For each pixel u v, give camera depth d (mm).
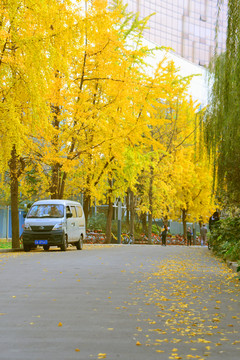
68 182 35094
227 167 17734
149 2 106625
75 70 27531
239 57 12781
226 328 7387
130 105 28578
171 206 55156
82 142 28266
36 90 19281
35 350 5992
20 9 18641
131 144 29172
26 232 26656
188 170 50969
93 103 29172
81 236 30391
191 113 47344
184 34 114750
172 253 27953
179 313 8555
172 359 5605
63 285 12086
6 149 21297
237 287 12203
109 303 9516
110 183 41781
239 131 15773
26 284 12234
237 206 22250
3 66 19203
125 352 5930
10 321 7727
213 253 27281
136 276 14383
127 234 50812
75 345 6262
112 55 27531
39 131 25766
